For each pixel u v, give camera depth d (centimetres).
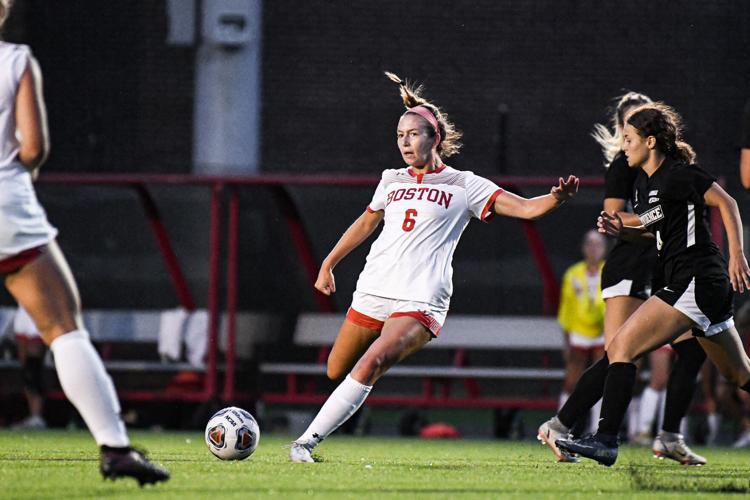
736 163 7931
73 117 8012
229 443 2520
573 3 8038
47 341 1741
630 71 8019
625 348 2298
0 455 2733
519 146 8019
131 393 4994
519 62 8031
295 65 8081
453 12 8062
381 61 8081
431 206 2434
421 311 2392
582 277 4738
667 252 2331
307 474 2155
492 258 5428
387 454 3155
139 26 8019
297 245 5319
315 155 8050
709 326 2330
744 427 4594
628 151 2375
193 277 5400
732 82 7969
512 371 4984
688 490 1917
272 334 5303
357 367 2438
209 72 6325
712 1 7994
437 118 2508
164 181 5012
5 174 1712
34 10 8006
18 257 1709
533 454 3256
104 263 5462
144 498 1659
